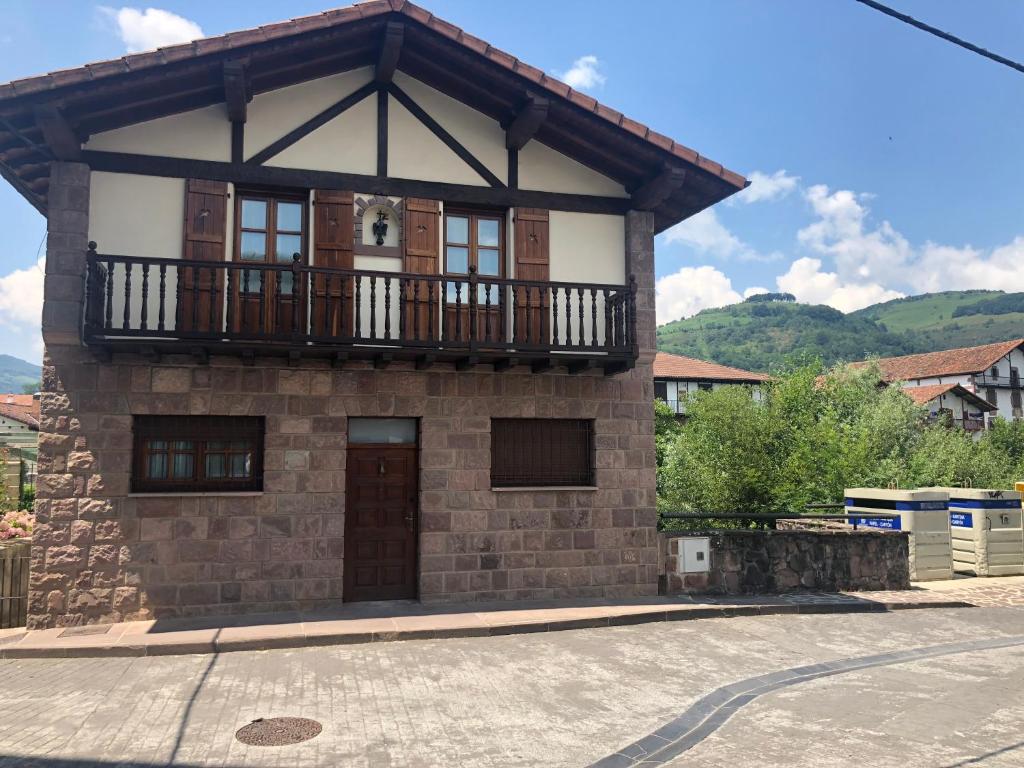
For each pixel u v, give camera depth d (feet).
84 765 15.67
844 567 36.50
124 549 28.04
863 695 21.40
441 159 33.01
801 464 67.51
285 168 30.86
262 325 28.19
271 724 18.20
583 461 34.22
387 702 20.01
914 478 74.23
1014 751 17.19
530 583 32.50
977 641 28.17
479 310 33.14
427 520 31.55
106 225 28.91
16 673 22.48
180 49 26.78
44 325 27.30
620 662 24.41
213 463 29.78
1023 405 176.96
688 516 37.40
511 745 17.21
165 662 23.73
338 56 30.91
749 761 16.52
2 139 27.94
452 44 30.12
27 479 71.87
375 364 31.01
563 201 34.47
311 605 29.89
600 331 34.32
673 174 32.76
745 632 28.94
